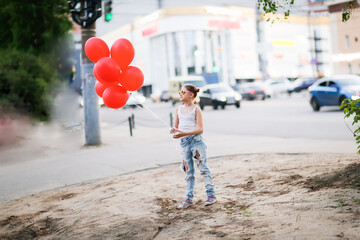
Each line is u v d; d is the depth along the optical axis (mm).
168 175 6984
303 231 3316
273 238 3277
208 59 63250
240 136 12469
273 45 68188
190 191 4844
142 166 8234
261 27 53188
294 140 10391
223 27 63031
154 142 12633
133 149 11242
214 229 3807
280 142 10164
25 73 17719
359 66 40438
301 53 72562
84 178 7570
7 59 18094
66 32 20469
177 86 32094
